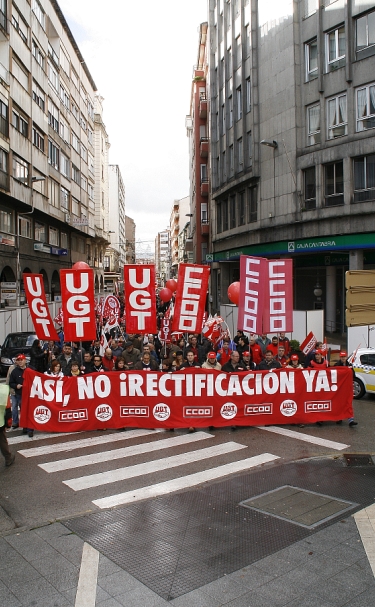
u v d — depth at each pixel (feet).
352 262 78.43
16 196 92.94
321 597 15.02
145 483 24.91
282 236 88.69
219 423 34.42
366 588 15.42
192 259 205.26
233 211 112.57
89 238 173.78
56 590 15.61
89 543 18.61
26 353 59.16
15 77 92.68
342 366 36.58
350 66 76.23
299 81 84.94
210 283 153.69
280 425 35.63
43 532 19.58
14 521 20.89
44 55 113.39
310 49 83.87
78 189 151.94
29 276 38.88
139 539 18.86
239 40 106.52
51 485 24.85
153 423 34.22
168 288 80.12
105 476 25.95
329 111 80.64
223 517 20.68
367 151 74.69
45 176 113.29
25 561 17.38
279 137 89.04
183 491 23.77
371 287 52.31
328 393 35.53
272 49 90.33
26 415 33.27
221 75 121.39
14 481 25.44
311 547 17.97
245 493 23.32
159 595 15.25
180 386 34.27
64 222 128.88
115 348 47.09
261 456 28.94
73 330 36.86
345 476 25.49
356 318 51.52
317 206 81.56
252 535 18.99
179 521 20.39
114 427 34.27
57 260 128.36
